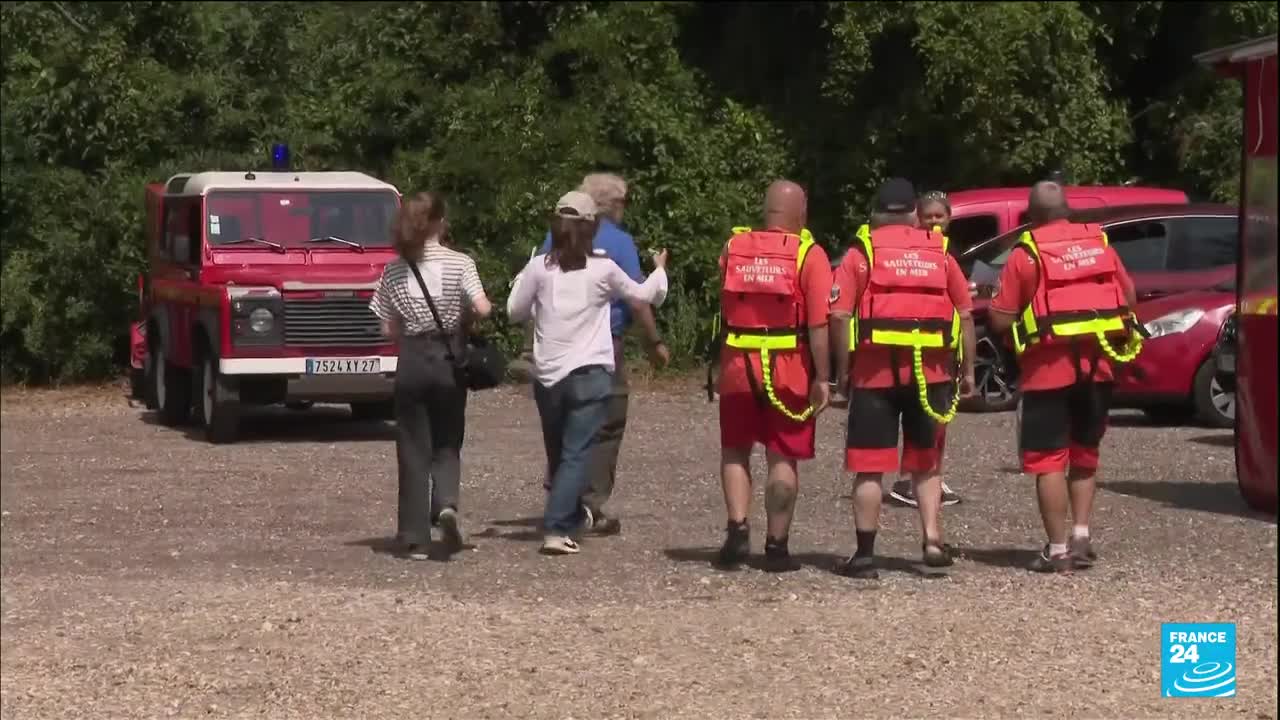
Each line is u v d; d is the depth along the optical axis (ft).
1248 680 29.14
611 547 42.73
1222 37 95.45
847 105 96.58
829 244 96.48
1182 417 68.90
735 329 38.68
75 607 36.63
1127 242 70.33
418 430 41.68
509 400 78.28
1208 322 63.98
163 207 73.31
